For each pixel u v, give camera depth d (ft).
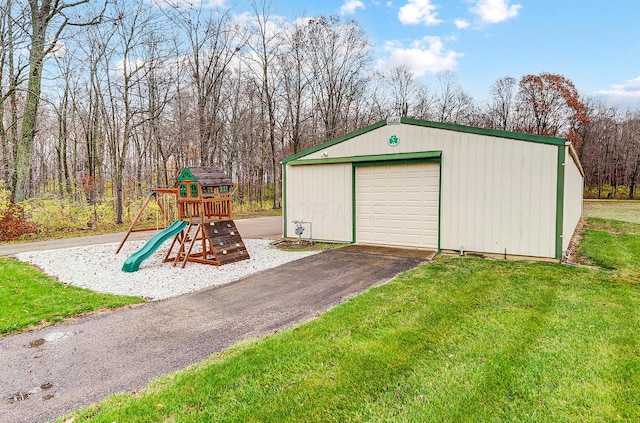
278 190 92.27
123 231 47.52
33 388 10.08
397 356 11.10
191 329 14.11
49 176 85.87
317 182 33.35
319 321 14.05
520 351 11.39
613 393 9.18
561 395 9.11
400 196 29.30
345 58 83.35
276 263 25.57
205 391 9.42
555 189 23.11
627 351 11.35
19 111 52.39
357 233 31.63
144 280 21.77
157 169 70.59
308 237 34.12
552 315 14.38
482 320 13.88
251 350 11.76
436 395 9.12
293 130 82.38
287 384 9.69
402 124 28.45
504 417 8.30
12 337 13.66
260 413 8.48
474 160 25.68
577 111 99.71
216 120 72.02
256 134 85.05
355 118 88.17
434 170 27.61
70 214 48.96
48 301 17.72
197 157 71.56
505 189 24.66
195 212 27.14
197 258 27.89
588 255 26.22
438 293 17.24
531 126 102.89
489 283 18.90
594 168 112.37
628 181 109.81
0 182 43.60
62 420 8.54
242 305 16.83
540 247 23.77
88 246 35.19
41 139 77.10
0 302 17.51
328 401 8.92
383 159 29.17
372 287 18.66
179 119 66.85
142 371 10.91
